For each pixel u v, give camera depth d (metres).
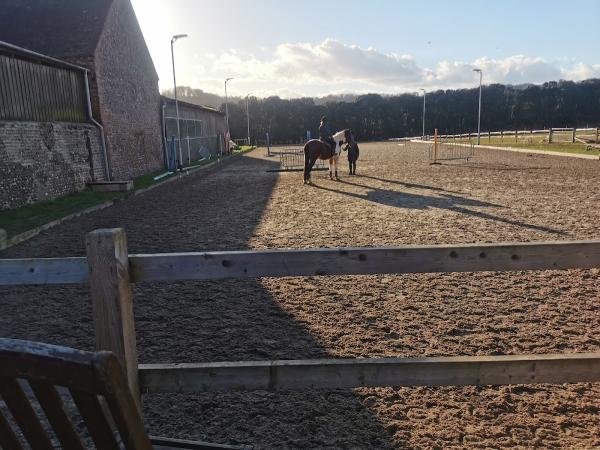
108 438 1.33
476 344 3.99
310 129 83.69
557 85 87.38
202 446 2.38
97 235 2.19
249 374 2.36
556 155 26.33
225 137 41.53
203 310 4.98
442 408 3.09
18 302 5.37
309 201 12.70
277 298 5.29
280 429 2.88
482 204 11.22
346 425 2.91
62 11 18.19
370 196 13.24
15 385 1.28
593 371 2.35
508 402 3.14
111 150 17.72
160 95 24.52
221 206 12.32
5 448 1.38
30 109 13.05
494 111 86.50
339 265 2.33
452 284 5.63
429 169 20.89
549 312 4.68
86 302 5.34
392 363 2.34
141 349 4.06
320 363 2.35
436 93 90.88
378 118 87.50
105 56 17.36
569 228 8.27
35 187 12.63
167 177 20.09
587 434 2.77
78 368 1.18
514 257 2.33
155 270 2.32
